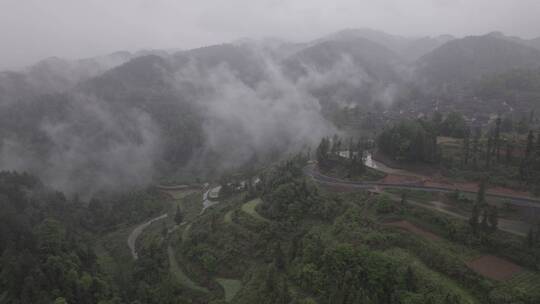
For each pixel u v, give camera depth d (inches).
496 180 4832.7
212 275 4448.8
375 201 4480.8
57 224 5265.8
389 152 6210.6
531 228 3474.4
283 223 4598.9
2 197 5580.7
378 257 3312.0
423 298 2898.6
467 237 3585.1
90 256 4968.0
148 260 4830.2
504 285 2962.6
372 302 3034.0
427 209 4200.3
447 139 6560.0
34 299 3666.3
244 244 4667.8
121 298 4175.7
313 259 3742.6
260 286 3843.5
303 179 5285.4
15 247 4279.0
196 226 5703.7
